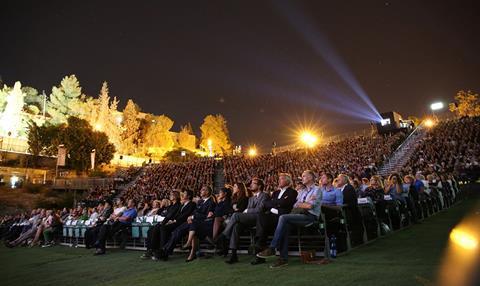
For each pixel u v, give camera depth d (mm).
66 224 14453
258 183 7930
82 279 6578
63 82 74500
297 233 7109
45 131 50906
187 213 9008
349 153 35469
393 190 10383
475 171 20172
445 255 5676
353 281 4527
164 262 7926
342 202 7672
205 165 43750
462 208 13359
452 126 33688
